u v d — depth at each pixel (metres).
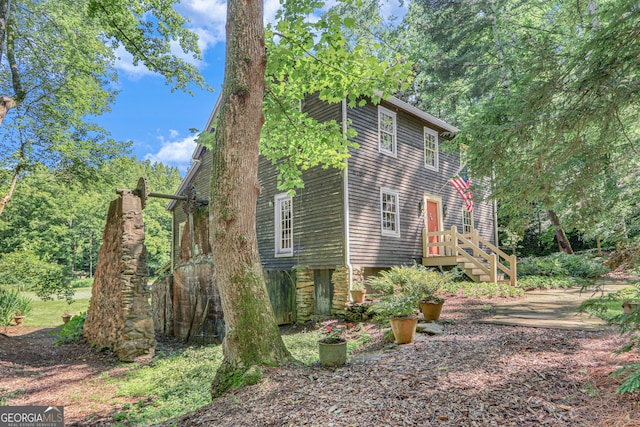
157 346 9.52
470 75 17.77
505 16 16.64
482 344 4.98
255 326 4.68
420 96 22.73
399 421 2.88
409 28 21.45
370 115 11.95
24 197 25.31
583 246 18.42
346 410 3.20
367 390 3.61
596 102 3.86
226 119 4.96
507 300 9.05
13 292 13.00
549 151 4.29
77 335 10.45
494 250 12.20
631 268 4.02
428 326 6.47
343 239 10.56
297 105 8.83
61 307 17.36
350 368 4.49
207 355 7.74
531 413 2.84
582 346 4.51
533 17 16.17
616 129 4.18
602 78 3.67
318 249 11.30
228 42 5.18
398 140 12.96
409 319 5.65
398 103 12.44
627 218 5.01
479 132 4.98
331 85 7.46
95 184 15.70
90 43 13.37
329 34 6.31
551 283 11.37
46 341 10.35
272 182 13.28
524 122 4.29
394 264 12.02
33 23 12.43
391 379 3.85
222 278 4.84
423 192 13.73
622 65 3.59
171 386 5.94
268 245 13.23
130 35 11.41
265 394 3.93
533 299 9.03
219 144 4.96
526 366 3.87
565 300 8.66
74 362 8.12
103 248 10.44
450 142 9.43
